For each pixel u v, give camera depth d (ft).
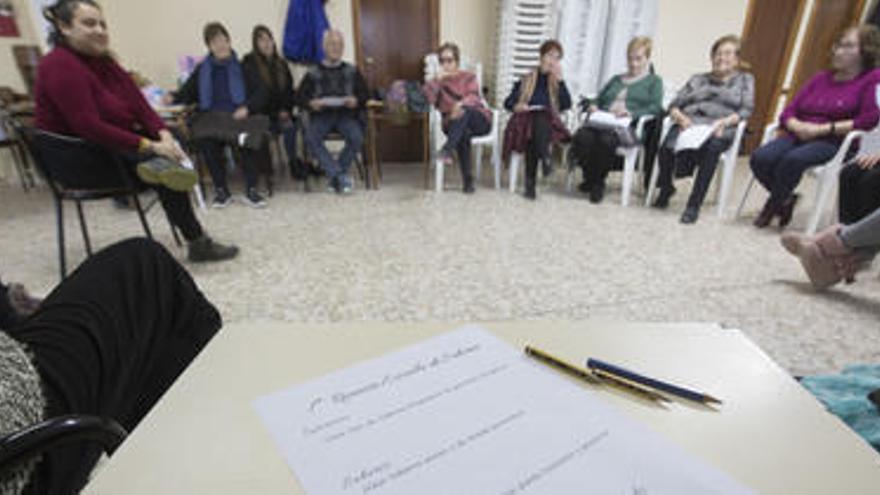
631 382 1.66
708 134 8.91
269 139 11.05
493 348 1.88
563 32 12.46
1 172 12.22
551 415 1.51
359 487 1.25
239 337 1.96
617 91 10.96
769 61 15.31
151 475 1.30
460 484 1.26
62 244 6.48
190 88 10.73
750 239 8.45
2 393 1.71
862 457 1.36
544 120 10.46
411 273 6.98
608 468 1.31
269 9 12.48
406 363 1.78
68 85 5.61
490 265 7.27
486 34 13.79
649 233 8.71
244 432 1.44
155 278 3.01
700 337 1.98
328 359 1.82
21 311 3.71
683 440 1.41
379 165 14.65
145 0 11.97
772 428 1.47
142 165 6.18
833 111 8.25
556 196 11.16
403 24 13.23
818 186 8.25
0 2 10.66
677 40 14.51
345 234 8.59
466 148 11.09
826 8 14.70
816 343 5.27
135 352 2.67
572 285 6.64
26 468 1.70
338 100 10.74
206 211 9.94
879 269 7.12
